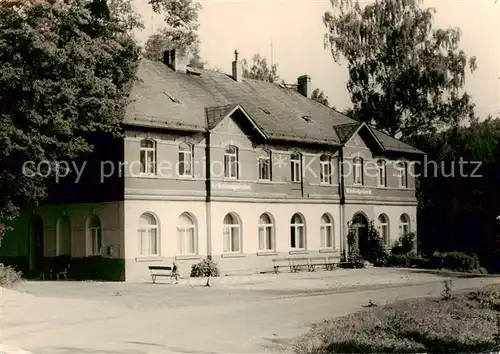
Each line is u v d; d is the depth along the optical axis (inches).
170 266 1296.8
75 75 1056.8
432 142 2006.6
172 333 671.1
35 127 1042.1
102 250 1283.2
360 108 2197.3
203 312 829.8
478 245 1787.6
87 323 738.8
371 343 587.2
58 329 697.0
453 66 2034.9
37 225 1467.8
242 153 1438.2
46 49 995.9
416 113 2103.8
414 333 624.7
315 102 1854.1
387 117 2162.9
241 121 1439.5
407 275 1395.2
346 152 1662.2
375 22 2145.7
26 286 1122.0
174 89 1454.2
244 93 1640.0
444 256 1585.9
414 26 2089.1
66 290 1060.5
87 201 1321.4
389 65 2130.9
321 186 1608.0
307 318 772.6
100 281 1244.5
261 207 1469.0
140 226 1269.7
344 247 1642.5
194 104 1433.3
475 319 695.7
